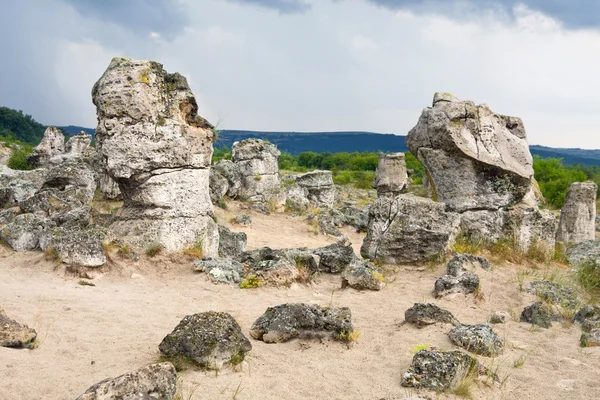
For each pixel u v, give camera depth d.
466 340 5.74
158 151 9.23
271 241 14.89
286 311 5.96
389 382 4.83
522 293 8.25
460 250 10.45
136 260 8.91
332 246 10.13
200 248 9.61
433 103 12.12
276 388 4.58
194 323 5.10
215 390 4.40
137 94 9.10
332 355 5.48
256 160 20.16
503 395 4.71
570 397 4.73
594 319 6.79
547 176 38.38
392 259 9.97
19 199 14.06
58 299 6.91
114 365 4.82
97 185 16.50
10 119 86.00
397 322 6.71
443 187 11.73
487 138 11.62
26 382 4.31
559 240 17.47
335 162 66.69
